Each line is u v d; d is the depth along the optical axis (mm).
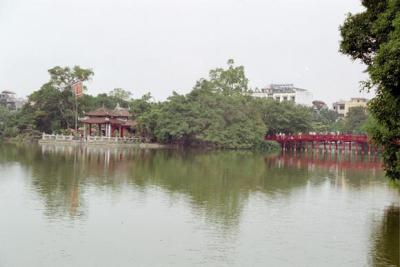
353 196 43438
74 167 57906
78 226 29188
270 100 121812
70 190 40812
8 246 24922
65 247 25141
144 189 42844
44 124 116562
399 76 21797
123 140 107875
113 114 111438
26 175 49062
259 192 43875
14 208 33125
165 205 36094
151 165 64125
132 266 22859
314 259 24594
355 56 27656
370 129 27906
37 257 23469
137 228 29297
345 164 77938
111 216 32000
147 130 110250
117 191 41250
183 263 23484
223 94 120625
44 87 113688
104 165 61531
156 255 24484
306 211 35969
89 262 23125
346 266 23672
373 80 22922
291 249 26172
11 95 196375
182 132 101938
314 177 57312
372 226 31672
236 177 54156
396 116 23375
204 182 48875
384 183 53062
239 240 27547
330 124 154875
